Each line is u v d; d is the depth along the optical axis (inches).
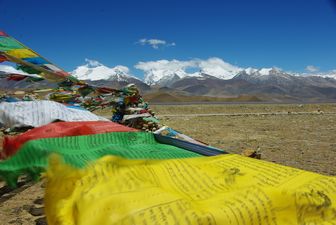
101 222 69.5
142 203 71.5
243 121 1074.1
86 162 87.1
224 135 709.9
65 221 75.9
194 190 82.0
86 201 73.5
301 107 1907.0
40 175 95.3
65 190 81.1
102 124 127.5
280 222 77.3
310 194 81.4
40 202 262.1
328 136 687.7
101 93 231.6
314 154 484.4
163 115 1348.4
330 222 80.4
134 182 76.9
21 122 163.8
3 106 171.6
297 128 845.8
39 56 163.3
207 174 87.5
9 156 105.1
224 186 83.9
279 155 477.4
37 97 216.1
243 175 87.6
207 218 70.9
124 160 84.3
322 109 1815.9
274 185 83.4
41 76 163.3
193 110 1672.0
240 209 75.0
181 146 114.2
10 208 249.9
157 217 69.2
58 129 117.8
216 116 1299.2
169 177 85.0
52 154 88.3
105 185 76.3
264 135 710.5
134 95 267.3
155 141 118.9
